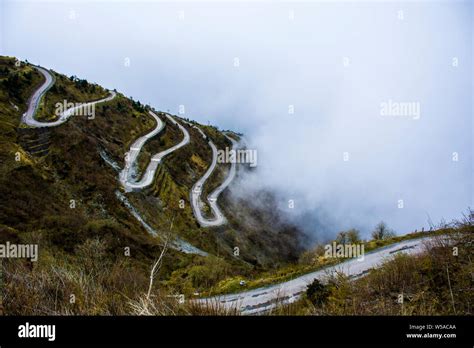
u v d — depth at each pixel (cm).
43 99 10219
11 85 9925
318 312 439
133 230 6838
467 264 656
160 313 370
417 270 698
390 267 745
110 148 10088
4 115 8388
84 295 414
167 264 3697
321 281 895
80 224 4044
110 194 7588
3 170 5556
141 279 498
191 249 7325
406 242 2525
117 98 13775
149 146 11738
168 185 10100
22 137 7775
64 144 8112
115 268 525
